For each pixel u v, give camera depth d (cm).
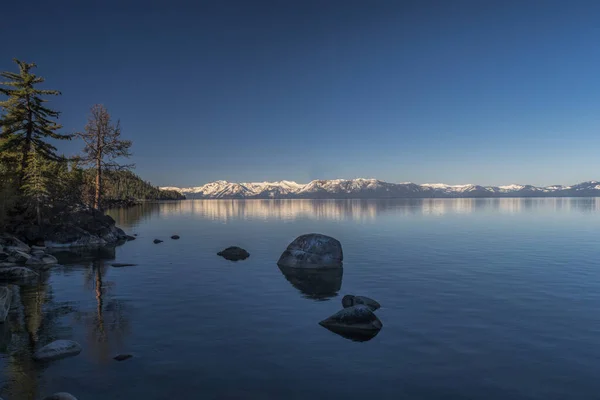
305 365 1020
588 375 958
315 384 919
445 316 1421
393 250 3119
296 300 1672
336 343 1170
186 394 873
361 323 1298
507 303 1590
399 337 1215
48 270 2361
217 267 2461
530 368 996
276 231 4875
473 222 6166
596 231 4616
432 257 2772
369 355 1080
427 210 10825
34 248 3142
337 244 2512
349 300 1595
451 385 912
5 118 3928
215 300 1675
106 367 1009
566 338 1199
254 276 2183
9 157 4050
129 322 1376
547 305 1558
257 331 1279
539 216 7688
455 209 11425
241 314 1468
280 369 998
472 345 1148
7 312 1453
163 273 2267
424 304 1582
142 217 7719
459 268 2364
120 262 2656
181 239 4025
